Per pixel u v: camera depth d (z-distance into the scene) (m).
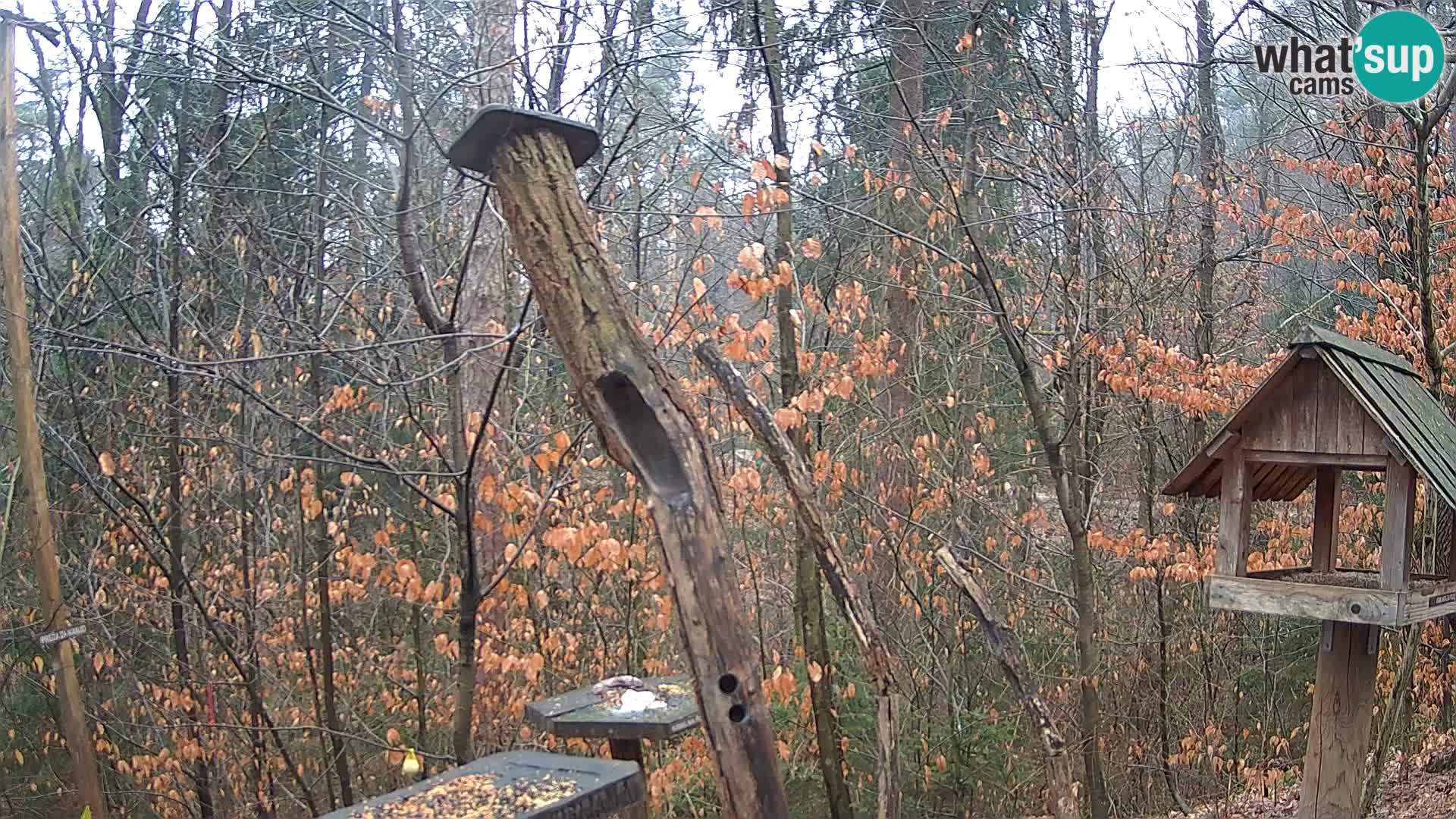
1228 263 11.92
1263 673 12.13
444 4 8.65
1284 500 7.04
